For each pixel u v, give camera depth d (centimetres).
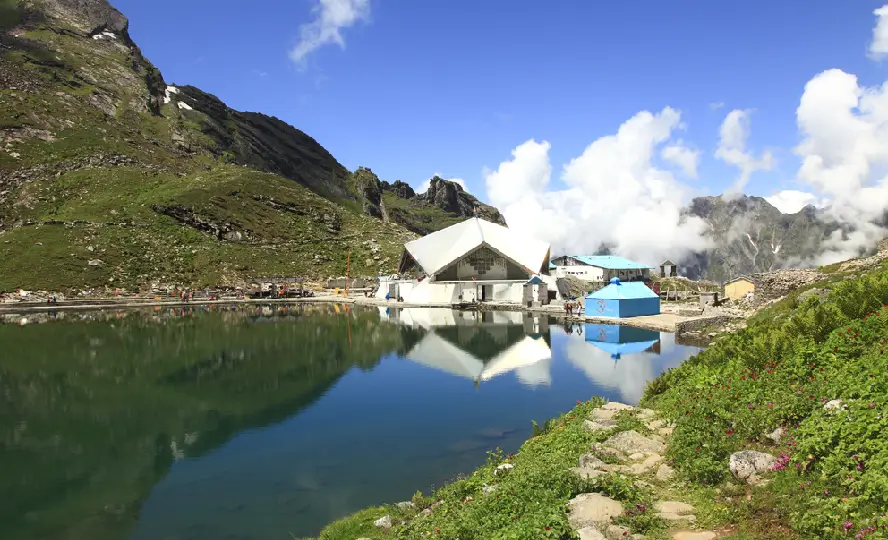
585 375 2417
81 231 8744
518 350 3144
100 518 1184
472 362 2834
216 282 8581
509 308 5997
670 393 1397
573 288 8556
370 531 1016
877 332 1143
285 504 1235
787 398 966
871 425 713
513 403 2003
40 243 8006
